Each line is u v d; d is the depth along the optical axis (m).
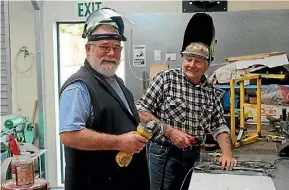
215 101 2.34
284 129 2.49
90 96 1.53
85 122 1.50
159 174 2.27
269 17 3.04
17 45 3.88
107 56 1.60
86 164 1.55
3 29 3.87
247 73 2.95
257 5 3.54
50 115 3.85
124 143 1.49
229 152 2.06
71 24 3.89
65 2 3.77
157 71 3.14
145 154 1.80
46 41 3.82
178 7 3.66
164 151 2.24
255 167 1.82
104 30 1.59
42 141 3.84
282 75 2.73
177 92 2.23
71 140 1.45
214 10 3.40
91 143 1.45
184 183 2.10
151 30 3.15
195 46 2.17
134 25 3.14
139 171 1.72
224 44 3.09
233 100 2.35
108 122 1.57
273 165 1.86
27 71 3.89
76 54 3.94
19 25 3.86
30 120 3.91
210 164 1.90
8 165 2.44
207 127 2.32
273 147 2.30
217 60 3.10
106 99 1.59
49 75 3.84
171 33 3.13
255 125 2.86
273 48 3.06
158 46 3.15
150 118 2.13
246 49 3.08
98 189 1.58
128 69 3.21
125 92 1.82
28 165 1.69
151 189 2.32
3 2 3.83
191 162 2.21
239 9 3.55
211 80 3.01
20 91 3.92
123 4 3.72
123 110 1.64
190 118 2.23
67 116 1.47
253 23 3.06
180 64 3.13
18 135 3.44
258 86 2.51
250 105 2.54
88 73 1.59
